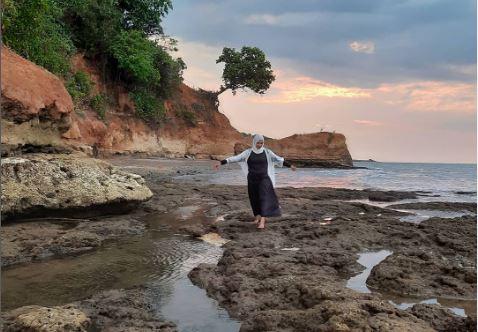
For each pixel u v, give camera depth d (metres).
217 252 6.59
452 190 21.50
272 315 3.84
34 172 8.22
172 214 9.95
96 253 6.39
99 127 23.75
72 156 9.99
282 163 8.66
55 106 10.46
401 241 7.43
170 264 5.89
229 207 11.07
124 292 4.64
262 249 6.46
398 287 5.06
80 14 26.78
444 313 3.95
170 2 33.41
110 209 9.12
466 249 6.79
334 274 5.59
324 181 26.09
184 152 40.19
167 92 37.16
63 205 8.20
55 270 5.53
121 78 32.16
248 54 49.22
